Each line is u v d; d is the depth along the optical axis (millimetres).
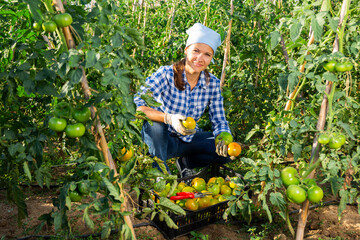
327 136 1831
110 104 1563
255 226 2648
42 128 1506
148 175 1940
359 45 1875
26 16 1670
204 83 2975
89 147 1528
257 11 3570
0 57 1725
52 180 3221
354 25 1874
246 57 3766
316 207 2959
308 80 2357
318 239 2389
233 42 4016
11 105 1660
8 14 1754
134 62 1641
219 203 2584
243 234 2555
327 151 1979
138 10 6070
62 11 1399
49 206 2766
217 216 2654
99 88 1657
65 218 1484
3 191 2994
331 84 1902
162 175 1952
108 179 1536
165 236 2451
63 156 3631
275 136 2215
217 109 3156
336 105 1914
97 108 1578
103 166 1474
